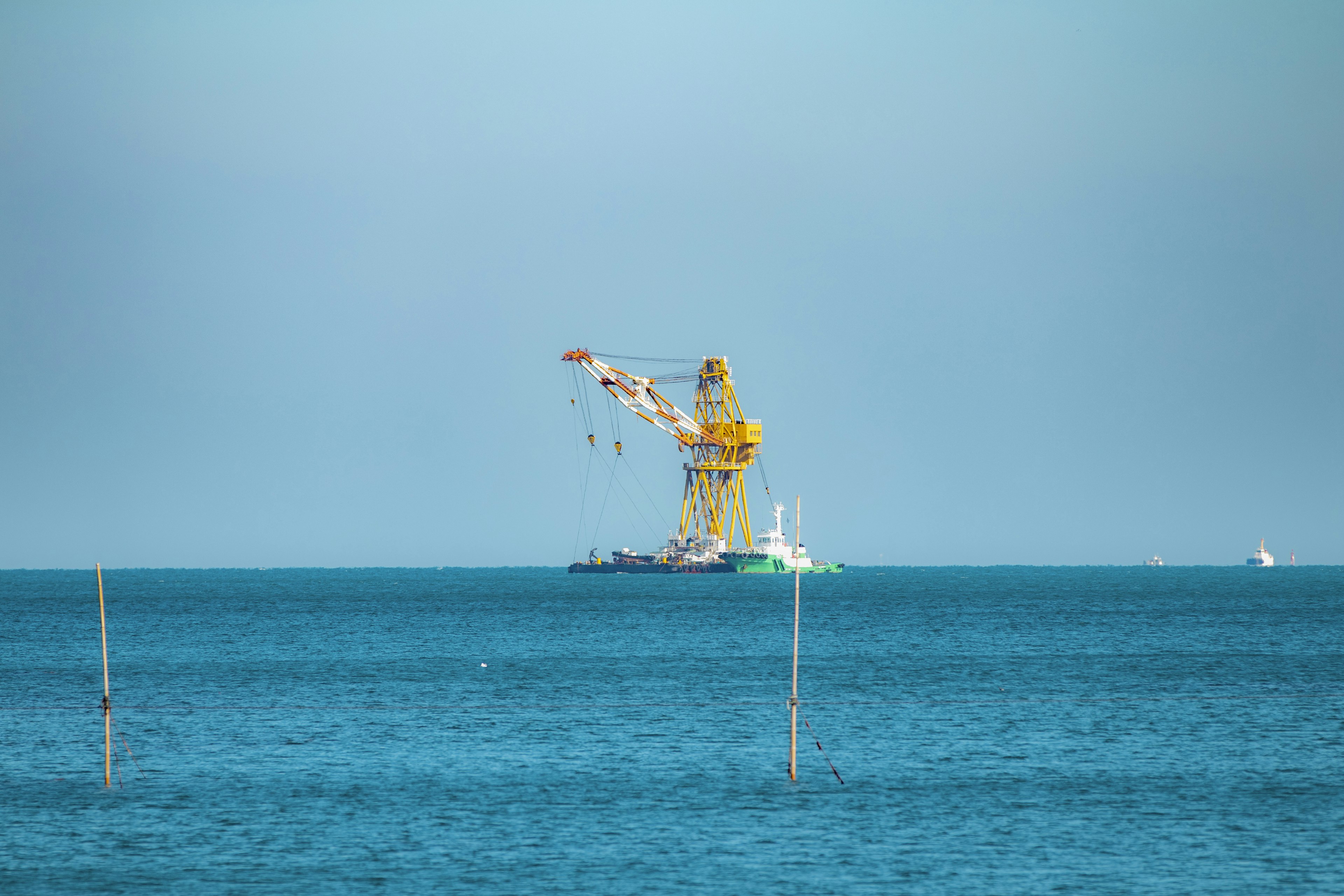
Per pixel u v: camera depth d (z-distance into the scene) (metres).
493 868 59.75
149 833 65.44
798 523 77.62
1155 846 63.06
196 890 56.56
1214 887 56.94
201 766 81.88
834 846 63.25
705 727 97.50
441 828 66.50
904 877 58.50
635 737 92.81
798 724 98.56
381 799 72.56
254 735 94.12
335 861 60.81
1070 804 71.12
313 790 75.00
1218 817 68.25
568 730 96.12
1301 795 72.94
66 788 75.62
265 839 64.44
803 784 76.38
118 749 88.12
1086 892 56.25
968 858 61.22
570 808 70.62
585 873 59.06
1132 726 96.94
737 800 72.31
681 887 57.22
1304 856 61.22
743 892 56.38
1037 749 87.25
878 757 84.62
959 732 94.69
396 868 59.78
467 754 86.31
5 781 77.50
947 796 73.31
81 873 58.88
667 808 70.69
